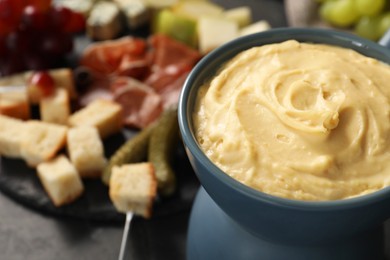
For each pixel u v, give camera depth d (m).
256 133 0.22
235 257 0.25
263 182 0.20
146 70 0.45
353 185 0.20
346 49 0.25
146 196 0.34
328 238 0.21
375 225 0.22
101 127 0.39
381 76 0.24
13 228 0.35
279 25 0.49
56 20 0.44
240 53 0.25
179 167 0.38
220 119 0.22
